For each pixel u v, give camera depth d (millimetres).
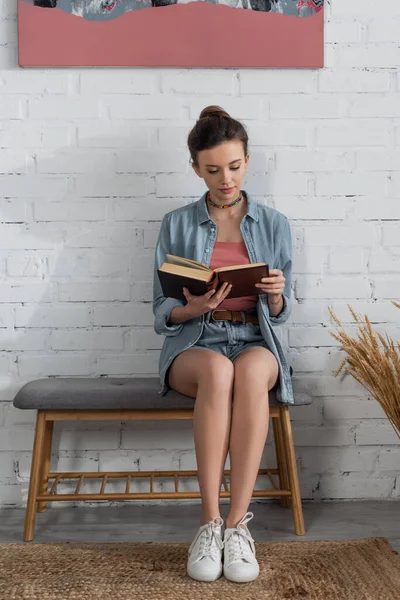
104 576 1680
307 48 2215
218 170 1951
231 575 1641
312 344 2291
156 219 2252
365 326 2293
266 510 2209
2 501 2262
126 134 2232
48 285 2258
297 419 2299
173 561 1768
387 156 2264
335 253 2279
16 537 1985
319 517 2143
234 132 1939
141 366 2281
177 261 1858
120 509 2238
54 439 2275
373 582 1643
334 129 2254
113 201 2248
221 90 2234
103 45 2189
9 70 2211
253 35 2207
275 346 1976
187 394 1945
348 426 2301
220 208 2084
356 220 2275
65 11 2180
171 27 2193
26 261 2250
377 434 2301
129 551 1833
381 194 2271
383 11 2240
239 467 1748
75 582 1647
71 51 2188
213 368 1777
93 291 2264
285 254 2115
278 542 1895
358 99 2252
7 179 2229
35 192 2236
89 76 2219
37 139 2225
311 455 2301
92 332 2271
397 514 2170
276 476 2307
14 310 2260
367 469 2305
